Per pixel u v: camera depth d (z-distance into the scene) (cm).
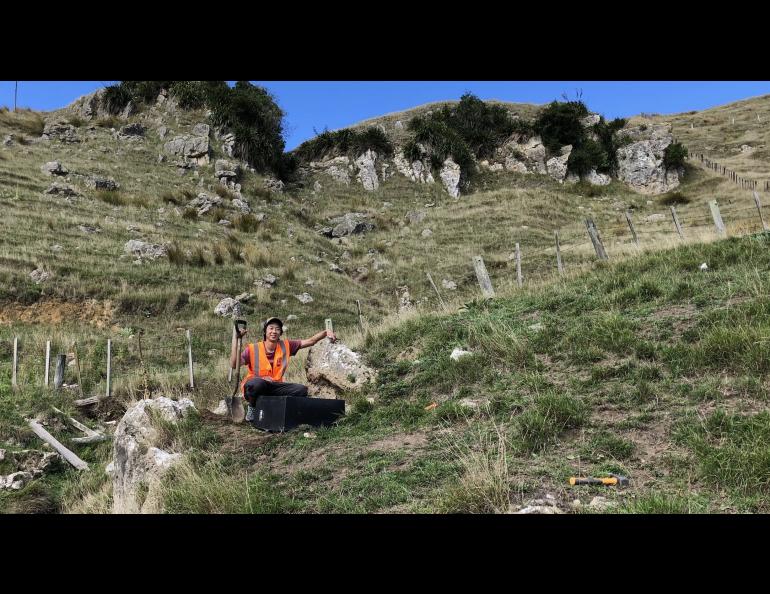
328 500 483
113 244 2520
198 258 2555
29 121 4419
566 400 583
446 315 1038
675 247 1196
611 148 5197
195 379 1384
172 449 662
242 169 4275
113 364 1638
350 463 559
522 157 5244
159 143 4272
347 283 2803
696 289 852
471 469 465
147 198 3294
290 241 3269
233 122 4550
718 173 5041
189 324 2019
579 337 761
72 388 1371
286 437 649
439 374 760
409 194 4766
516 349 755
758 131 6322
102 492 781
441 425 617
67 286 2064
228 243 2852
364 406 714
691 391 583
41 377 1440
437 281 2828
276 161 4662
